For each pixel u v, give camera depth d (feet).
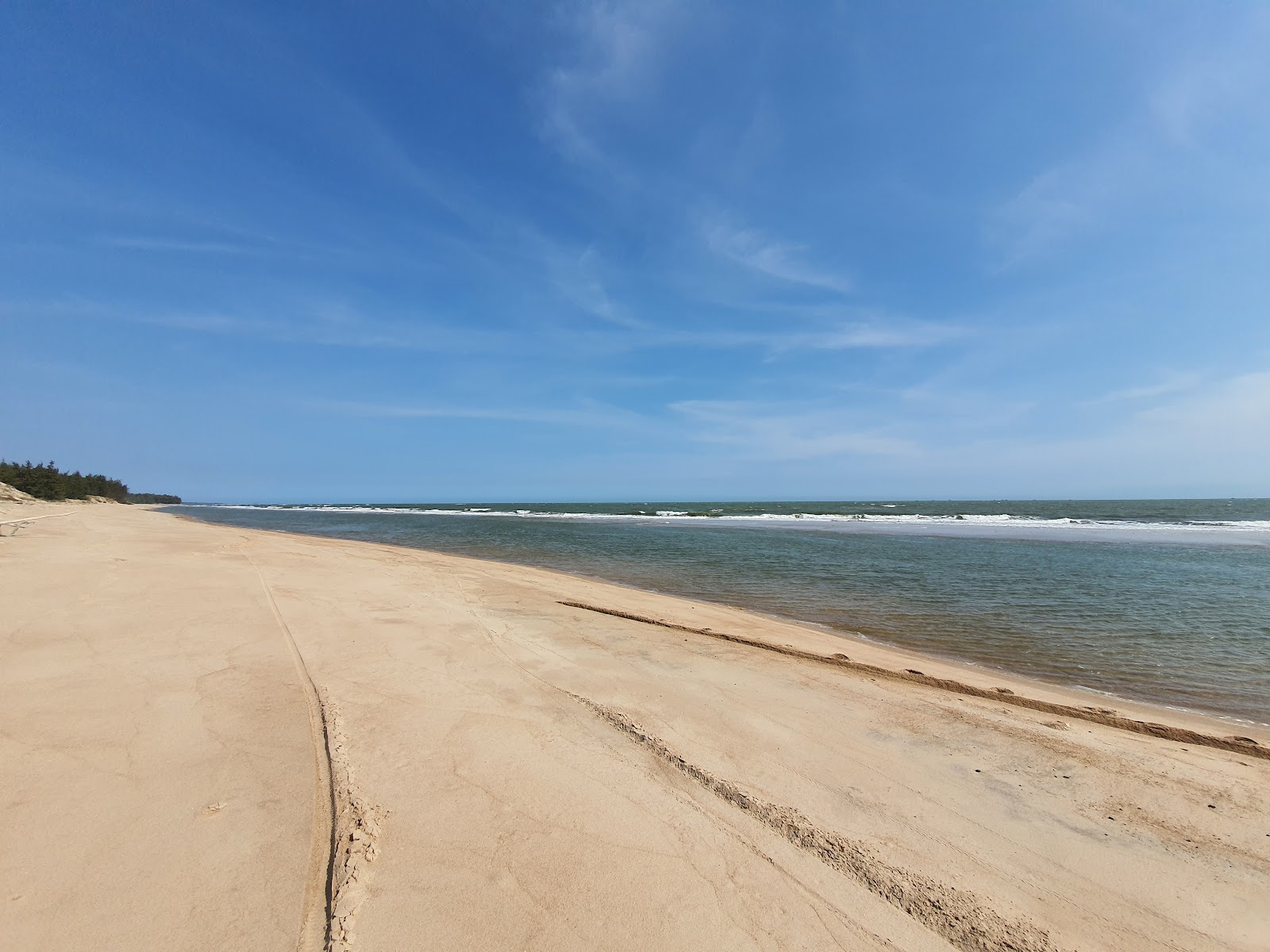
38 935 7.31
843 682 20.90
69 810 10.09
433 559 59.36
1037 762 14.67
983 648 28.68
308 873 8.84
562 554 72.38
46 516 88.02
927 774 13.80
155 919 7.73
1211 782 13.89
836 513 204.03
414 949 7.52
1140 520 153.38
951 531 113.60
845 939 8.27
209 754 12.45
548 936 7.91
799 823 11.21
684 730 15.65
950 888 9.55
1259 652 28.12
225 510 344.69
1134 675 24.73
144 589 28.84
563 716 16.11
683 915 8.50
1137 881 10.00
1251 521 142.61
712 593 43.62
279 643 21.16
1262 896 9.70
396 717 15.17
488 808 11.07
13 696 14.96
